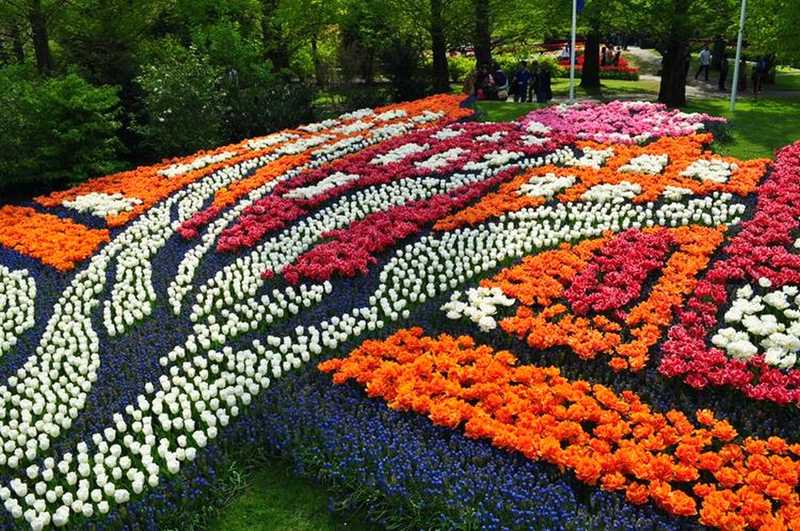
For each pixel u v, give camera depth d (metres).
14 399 7.77
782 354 7.19
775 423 6.28
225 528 5.95
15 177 15.16
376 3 24.95
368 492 5.88
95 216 12.98
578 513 5.39
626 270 9.12
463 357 7.59
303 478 6.38
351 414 6.81
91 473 6.68
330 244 10.60
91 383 8.05
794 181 11.78
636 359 7.13
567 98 25.88
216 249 11.08
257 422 6.88
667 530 5.16
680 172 12.45
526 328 8.00
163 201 13.57
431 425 6.57
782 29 18.83
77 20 21.78
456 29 25.36
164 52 22.36
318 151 15.77
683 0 19.97
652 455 5.92
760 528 5.03
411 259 10.17
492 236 10.47
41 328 9.38
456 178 13.07
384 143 15.71
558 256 9.67
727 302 8.37
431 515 5.55
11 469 6.85
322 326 8.54
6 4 20.59
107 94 15.83
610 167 13.01
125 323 9.43
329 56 28.56
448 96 21.69
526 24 26.72
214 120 17.89
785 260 8.98
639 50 47.62
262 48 25.80
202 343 8.43
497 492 5.54
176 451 6.55
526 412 6.52
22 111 15.25
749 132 16.12
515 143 14.81
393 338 8.06
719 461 5.72
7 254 11.66
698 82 29.89
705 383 6.77
